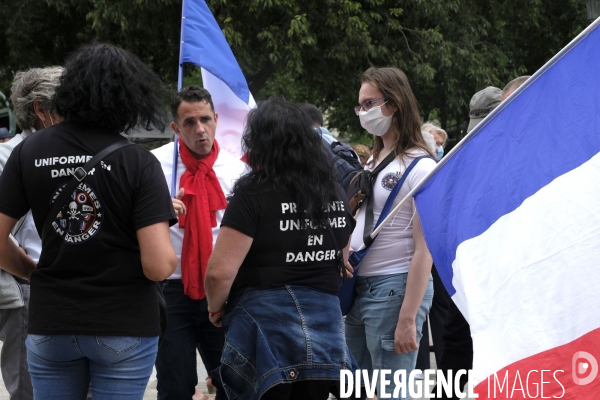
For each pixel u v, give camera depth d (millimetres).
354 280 3463
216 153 3803
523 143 2805
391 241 3418
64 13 14734
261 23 14219
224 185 3770
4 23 15648
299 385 2838
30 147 2588
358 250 3438
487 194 2812
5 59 16531
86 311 2506
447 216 2936
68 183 2520
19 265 2773
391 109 3482
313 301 2787
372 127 3512
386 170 3467
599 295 2471
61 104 2584
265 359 2703
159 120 2711
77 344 2523
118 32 14672
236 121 4352
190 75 16922
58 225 2533
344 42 13984
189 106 3660
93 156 2529
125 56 2625
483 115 4949
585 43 2779
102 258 2521
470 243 2791
